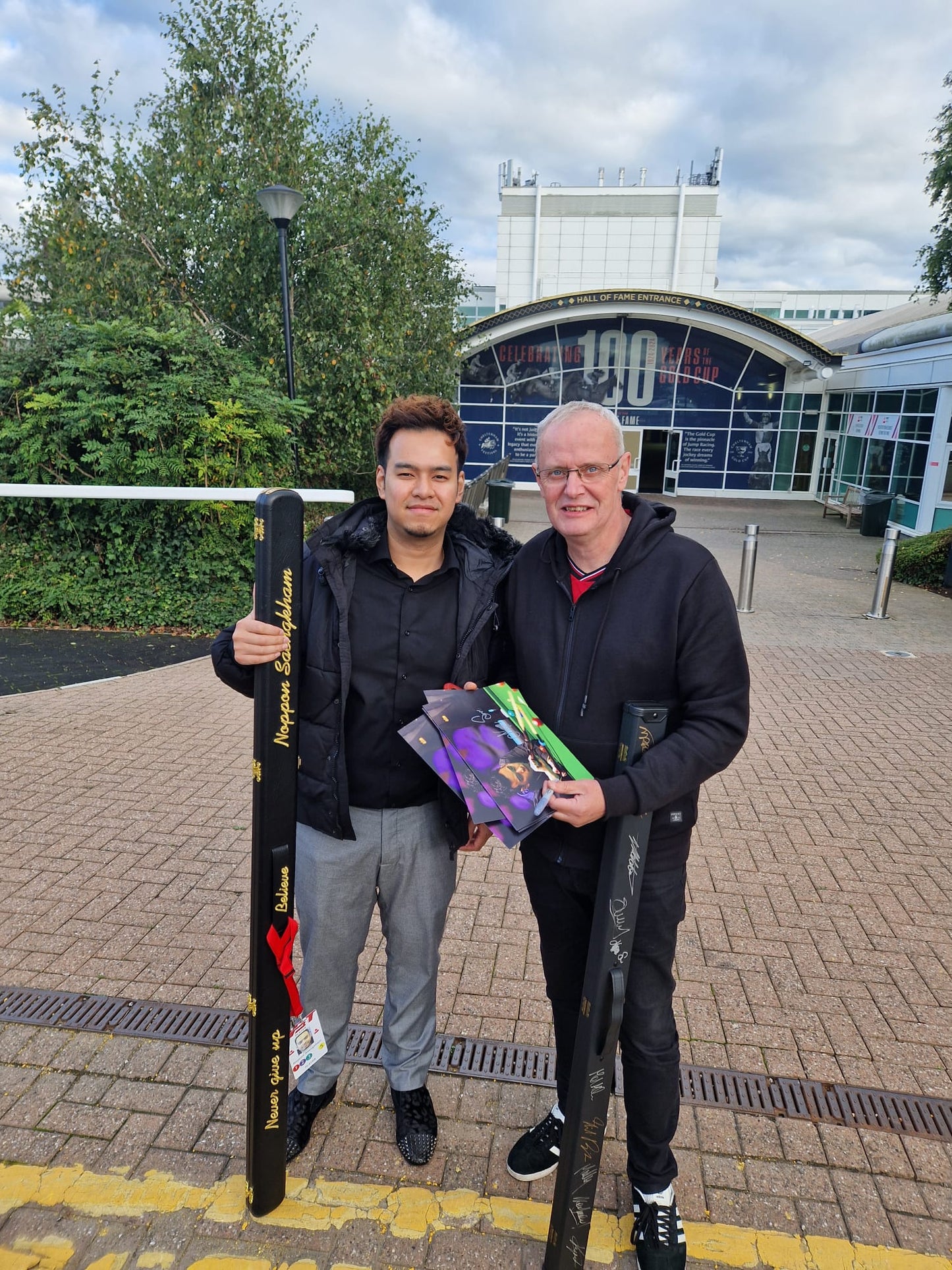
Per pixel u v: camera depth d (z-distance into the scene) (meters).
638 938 1.76
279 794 1.67
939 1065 2.51
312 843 1.95
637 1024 1.80
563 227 60.19
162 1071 2.41
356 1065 2.47
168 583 7.49
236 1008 2.68
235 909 3.23
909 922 3.26
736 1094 2.39
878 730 5.50
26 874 3.45
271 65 11.36
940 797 4.44
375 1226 1.97
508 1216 2.00
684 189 58.59
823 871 3.65
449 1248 1.92
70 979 2.80
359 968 2.92
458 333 15.45
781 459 23.23
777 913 3.31
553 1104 2.35
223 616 7.53
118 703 5.63
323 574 1.84
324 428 11.59
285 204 9.00
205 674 6.35
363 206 11.70
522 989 2.83
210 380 7.74
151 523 7.37
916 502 15.53
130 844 3.71
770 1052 2.55
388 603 1.85
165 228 11.31
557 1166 2.05
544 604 1.79
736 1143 2.22
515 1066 2.49
